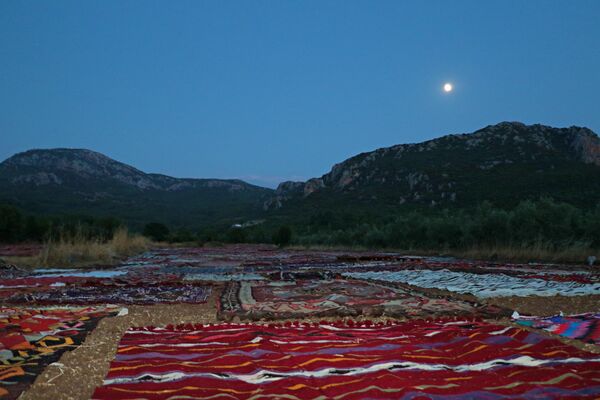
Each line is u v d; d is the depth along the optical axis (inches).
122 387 175.5
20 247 1253.1
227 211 5201.8
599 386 175.0
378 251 1322.6
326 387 173.6
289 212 3577.8
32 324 289.6
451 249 1127.6
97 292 487.2
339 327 295.3
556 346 229.9
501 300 400.8
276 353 220.7
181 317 347.6
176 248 1672.0
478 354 218.5
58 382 186.9
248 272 749.3
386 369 196.1
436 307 362.3
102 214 4581.7
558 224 892.6
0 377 189.5
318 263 917.8
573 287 450.9
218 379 183.2
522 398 163.8
